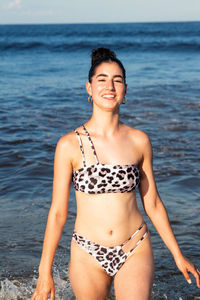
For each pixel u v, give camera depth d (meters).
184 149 8.41
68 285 3.89
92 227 2.86
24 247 4.55
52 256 2.83
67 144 2.86
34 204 5.70
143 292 2.62
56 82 19.58
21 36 71.81
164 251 4.46
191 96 14.82
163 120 11.00
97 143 2.89
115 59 2.92
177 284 3.88
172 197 5.92
